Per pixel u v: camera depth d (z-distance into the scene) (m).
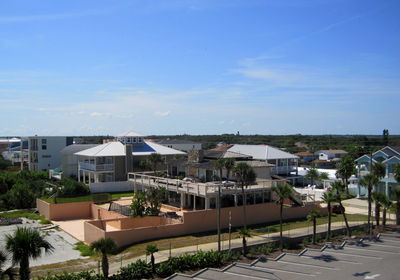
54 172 76.75
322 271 25.97
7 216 45.41
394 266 26.89
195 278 24.56
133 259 27.62
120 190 58.00
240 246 30.70
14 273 21.81
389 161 52.16
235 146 73.69
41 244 20.22
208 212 36.50
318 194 54.62
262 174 45.66
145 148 67.19
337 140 183.25
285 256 29.69
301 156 116.06
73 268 26.28
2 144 149.25
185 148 101.75
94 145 78.38
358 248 31.69
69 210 45.47
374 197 38.06
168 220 36.81
